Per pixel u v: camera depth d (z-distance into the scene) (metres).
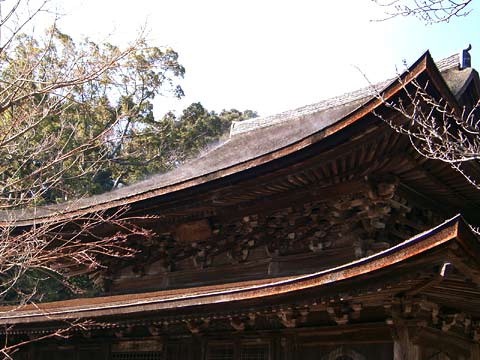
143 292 18.12
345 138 12.34
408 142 12.12
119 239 17.86
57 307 17.06
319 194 14.10
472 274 9.26
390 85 11.24
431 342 11.85
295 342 12.82
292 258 14.95
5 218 16.12
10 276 29.05
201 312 12.47
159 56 31.41
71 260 18.69
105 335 16.41
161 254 18.23
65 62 16.11
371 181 13.07
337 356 12.09
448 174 13.20
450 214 15.19
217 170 14.62
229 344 13.94
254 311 11.57
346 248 14.01
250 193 14.89
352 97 21.06
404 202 13.76
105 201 16.61
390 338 11.36
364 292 9.69
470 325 12.86
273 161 13.47
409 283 9.54
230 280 16.06
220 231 16.55
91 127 26.50
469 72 16.30
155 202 16.11
